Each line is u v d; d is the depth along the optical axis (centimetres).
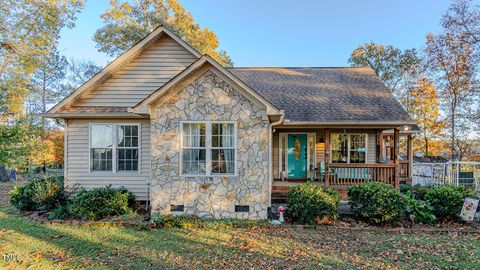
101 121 889
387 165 882
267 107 701
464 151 1928
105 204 728
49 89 2641
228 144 736
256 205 721
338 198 717
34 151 1608
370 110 964
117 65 890
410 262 462
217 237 589
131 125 892
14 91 1380
